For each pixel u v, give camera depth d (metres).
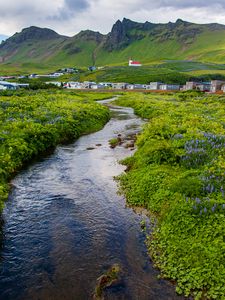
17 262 10.87
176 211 12.51
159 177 16.31
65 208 14.87
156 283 9.77
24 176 18.98
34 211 14.55
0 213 13.90
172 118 33.44
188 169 17.25
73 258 11.09
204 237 10.78
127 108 63.53
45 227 13.15
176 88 148.12
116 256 11.18
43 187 17.36
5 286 9.76
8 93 67.94
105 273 10.28
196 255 10.21
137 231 12.79
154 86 152.12
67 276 10.18
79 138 30.81
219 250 10.05
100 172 19.92
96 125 37.28
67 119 33.00
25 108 39.31
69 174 19.53
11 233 12.68
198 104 55.84
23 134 23.94
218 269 9.52
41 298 9.28
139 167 19.19
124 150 25.50
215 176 14.73
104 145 27.58
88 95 96.81
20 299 9.26
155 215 13.84
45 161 22.19
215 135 22.12
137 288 9.59
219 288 9.02
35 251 11.48
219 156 17.22
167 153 19.02
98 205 15.18
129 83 173.62
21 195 16.23
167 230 11.95
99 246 11.78
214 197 12.99
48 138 26.12
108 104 73.25
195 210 12.03
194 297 9.06
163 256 10.85
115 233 12.67
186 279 9.60
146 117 46.62
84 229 12.98
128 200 15.47
